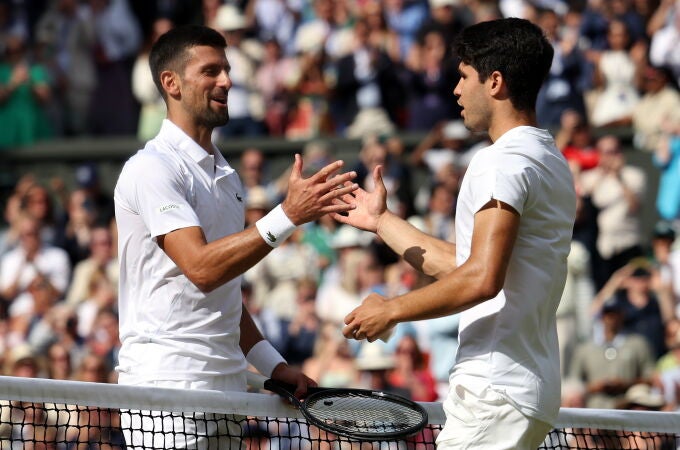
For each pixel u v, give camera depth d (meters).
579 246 39.00
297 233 38.88
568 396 33.28
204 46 15.95
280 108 47.75
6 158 48.22
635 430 17.17
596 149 41.78
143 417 15.77
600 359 34.00
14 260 40.38
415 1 47.62
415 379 32.44
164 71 16.00
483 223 13.74
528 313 14.05
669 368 33.38
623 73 45.31
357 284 36.66
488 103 14.59
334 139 45.34
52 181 47.34
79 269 39.78
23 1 50.56
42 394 14.77
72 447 26.91
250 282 37.66
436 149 43.34
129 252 15.60
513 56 14.47
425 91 45.69
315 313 36.50
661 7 46.22
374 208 16.50
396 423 15.10
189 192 15.51
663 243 37.47
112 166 48.06
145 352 15.44
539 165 14.11
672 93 44.69
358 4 48.16
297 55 48.03
